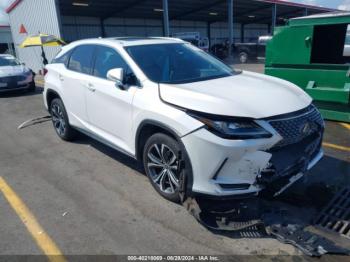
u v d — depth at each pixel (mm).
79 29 28172
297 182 3637
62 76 4977
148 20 32875
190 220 3129
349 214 3084
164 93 3215
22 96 10695
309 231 2846
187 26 35969
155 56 3900
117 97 3732
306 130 2988
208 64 4164
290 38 6141
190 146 2873
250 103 2916
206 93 3049
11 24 21391
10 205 3570
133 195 3645
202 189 2906
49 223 3197
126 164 4527
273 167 2805
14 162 4820
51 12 16109
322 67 5820
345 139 5105
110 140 4105
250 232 2889
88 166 4516
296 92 3420
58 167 4535
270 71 6613
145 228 3041
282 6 31172
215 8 29484
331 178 3811
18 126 6867
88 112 4453
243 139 2697
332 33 6359
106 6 24844
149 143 3410
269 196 3094
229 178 2811
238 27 41531
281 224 2932
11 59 11688
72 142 5562
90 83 4258
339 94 5609
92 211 3369
